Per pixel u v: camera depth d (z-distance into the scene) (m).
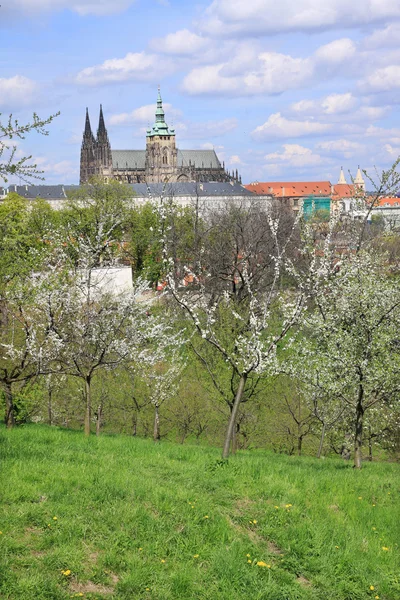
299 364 27.70
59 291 27.41
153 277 58.72
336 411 34.78
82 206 103.69
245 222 73.88
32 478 16.34
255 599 12.24
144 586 12.05
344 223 31.06
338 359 24.91
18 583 11.36
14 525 13.38
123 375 42.06
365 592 13.33
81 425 46.09
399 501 18.34
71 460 19.36
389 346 25.09
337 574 13.77
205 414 43.44
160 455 21.33
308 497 17.53
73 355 27.91
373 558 14.51
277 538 14.79
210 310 25.28
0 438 22.77
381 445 39.62
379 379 24.91
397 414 34.88
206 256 63.28
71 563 12.25
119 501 15.22
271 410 42.41
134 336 29.94
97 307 30.86
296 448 42.78
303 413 41.84
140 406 42.94
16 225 26.00
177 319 42.97
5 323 30.66
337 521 16.09
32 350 26.97
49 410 39.22
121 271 57.34
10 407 30.66
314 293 25.69
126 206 100.25
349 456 38.56
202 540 14.04
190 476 18.17
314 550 14.41
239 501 16.66
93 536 13.50
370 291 24.58
